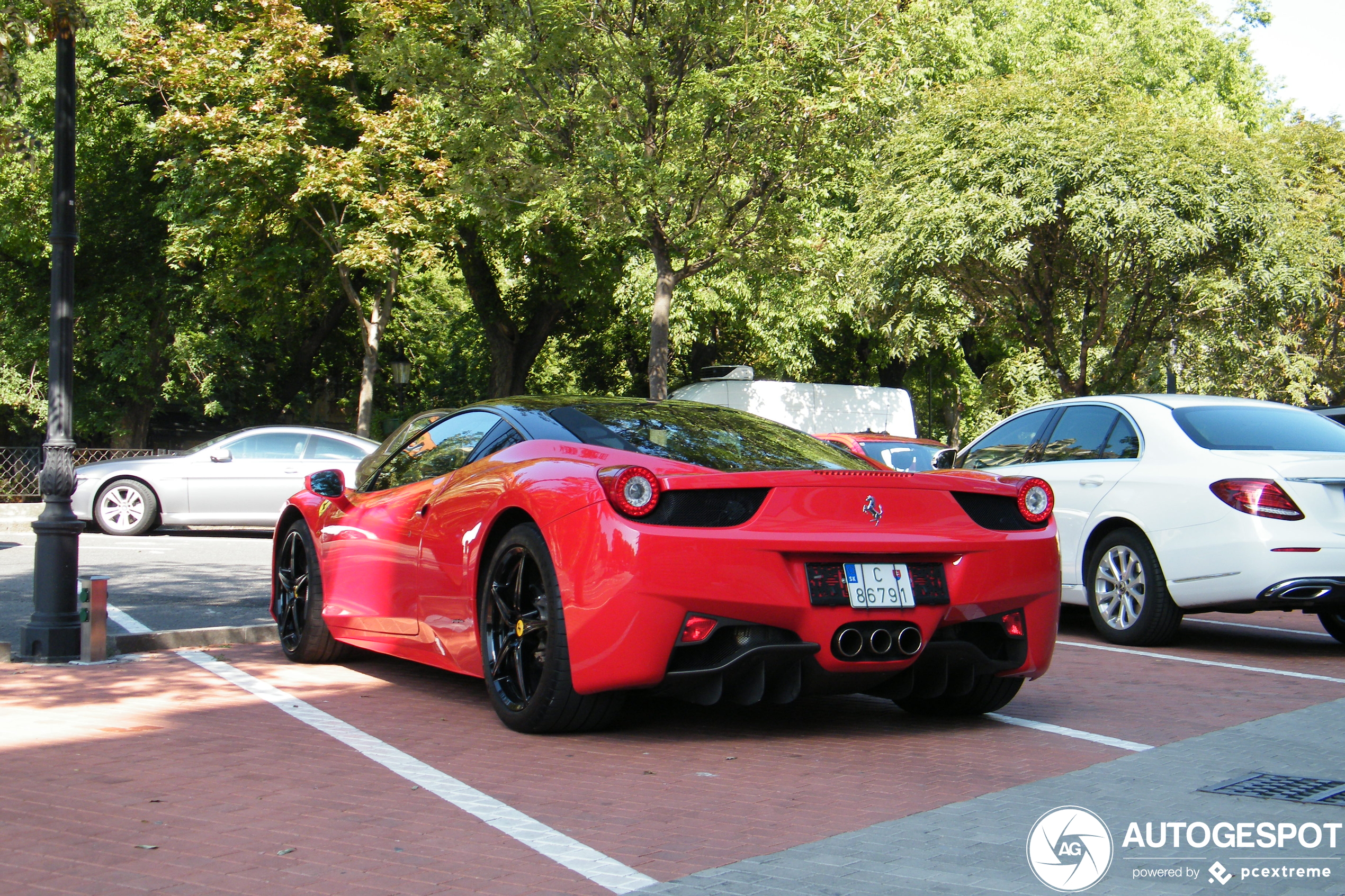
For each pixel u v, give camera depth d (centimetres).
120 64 2112
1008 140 1825
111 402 2795
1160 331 2041
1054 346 2017
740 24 1706
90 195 2658
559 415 511
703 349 3269
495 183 1908
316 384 3525
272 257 2309
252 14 2138
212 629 670
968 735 483
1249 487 702
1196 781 404
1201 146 1816
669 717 506
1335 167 2427
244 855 312
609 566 416
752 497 429
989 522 466
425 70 1861
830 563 430
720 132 1797
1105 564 782
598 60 1728
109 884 289
